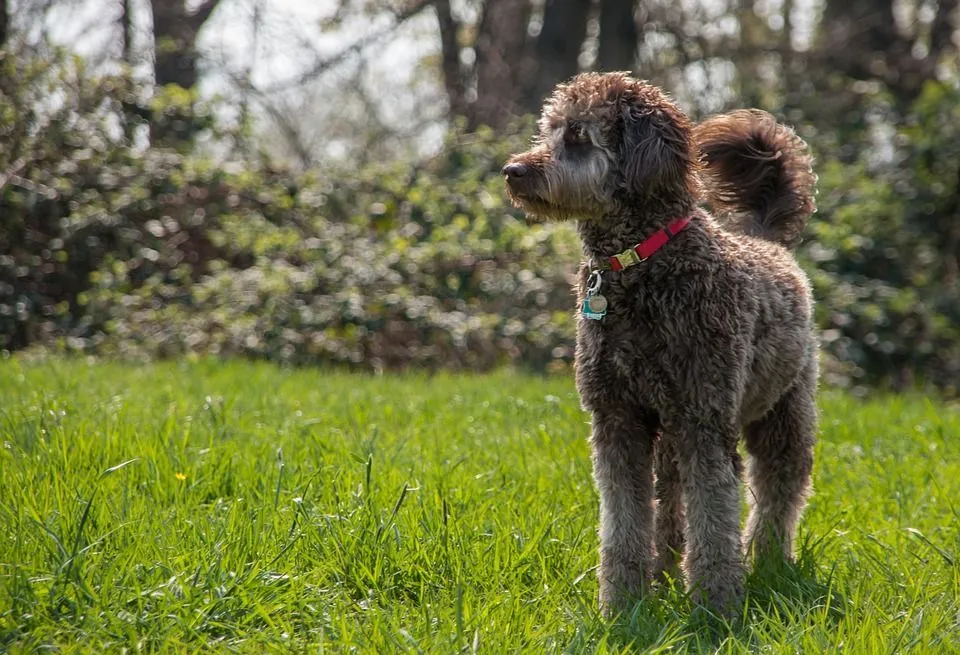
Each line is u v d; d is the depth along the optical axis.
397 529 4.70
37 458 5.50
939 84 16.61
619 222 4.71
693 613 4.32
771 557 4.88
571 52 20.12
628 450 4.67
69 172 13.05
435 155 15.09
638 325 4.53
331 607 4.17
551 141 4.93
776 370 4.97
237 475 5.61
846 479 6.54
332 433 6.88
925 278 15.69
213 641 3.82
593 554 4.90
